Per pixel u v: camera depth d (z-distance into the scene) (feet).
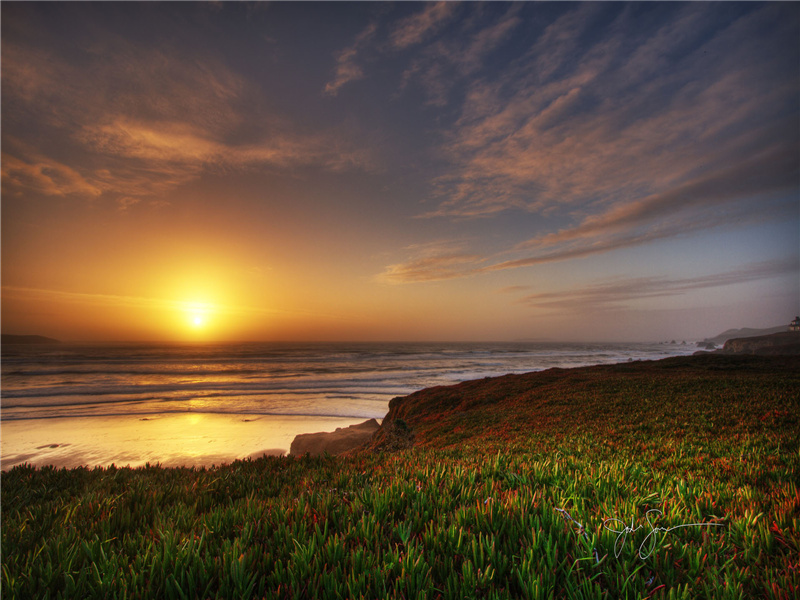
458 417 65.62
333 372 268.21
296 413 124.16
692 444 27.63
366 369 293.23
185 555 7.51
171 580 6.82
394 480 12.79
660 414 42.47
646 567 7.23
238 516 10.34
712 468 18.86
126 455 77.56
